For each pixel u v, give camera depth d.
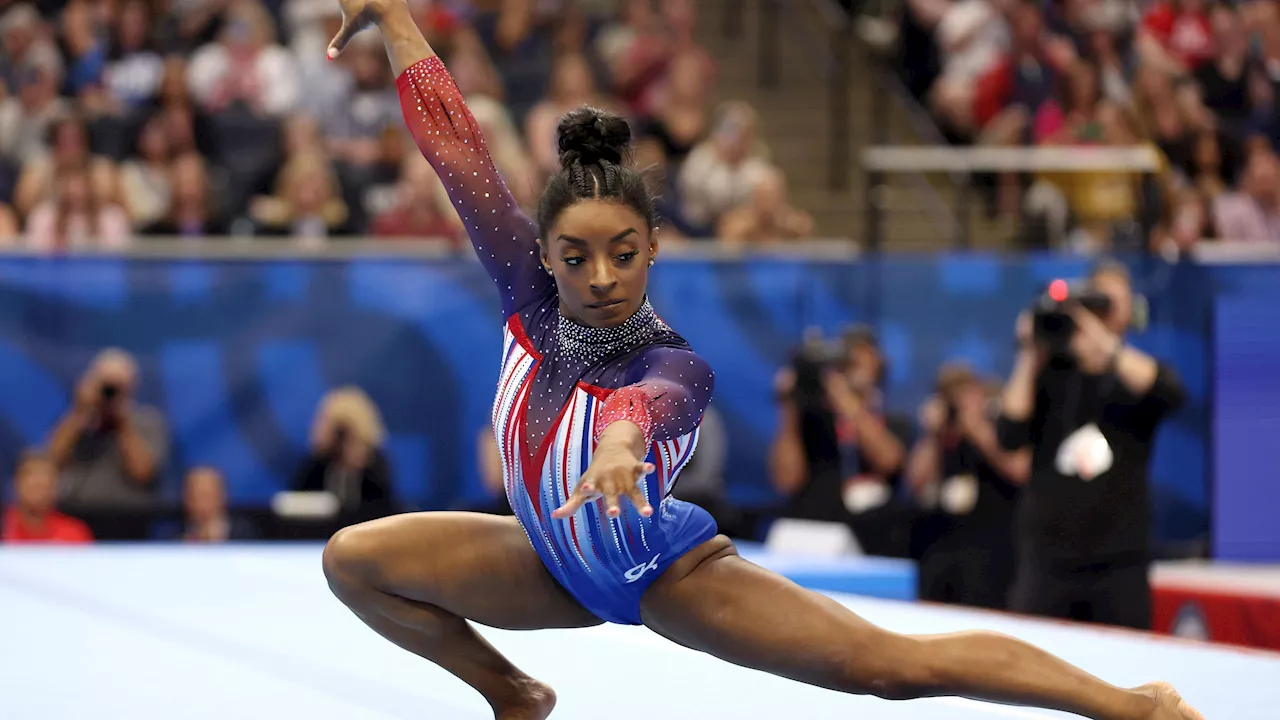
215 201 12.84
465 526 3.80
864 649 3.45
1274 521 10.48
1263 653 5.83
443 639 3.88
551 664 5.60
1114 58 15.88
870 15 17.58
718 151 13.75
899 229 15.37
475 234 3.78
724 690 5.02
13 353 10.14
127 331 10.27
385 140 13.24
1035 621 6.64
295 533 10.23
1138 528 7.14
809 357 9.71
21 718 4.47
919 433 10.41
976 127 15.41
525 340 3.62
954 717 4.53
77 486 10.18
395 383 10.52
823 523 9.48
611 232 3.30
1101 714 3.47
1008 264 10.54
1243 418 10.48
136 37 14.52
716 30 17.02
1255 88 16.22
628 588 3.62
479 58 14.81
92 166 12.77
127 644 6.04
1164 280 10.46
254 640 6.17
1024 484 7.59
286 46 15.04
